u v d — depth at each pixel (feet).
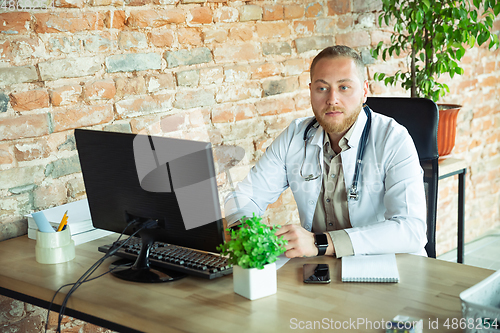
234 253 3.78
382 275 4.00
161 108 6.66
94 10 5.90
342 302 3.59
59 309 3.94
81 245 5.08
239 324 3.31
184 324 3.33
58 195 5.82
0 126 5.27
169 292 3.89
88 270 4.10
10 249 5.05
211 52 7.09
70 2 5.68
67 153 5.84
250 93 7.63
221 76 7.24
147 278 4.10
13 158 5.41
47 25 5.52
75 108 5.84
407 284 3.88
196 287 3.97
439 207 10.64
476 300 3.09
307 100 8.42
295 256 4.46
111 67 6.11
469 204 11.51
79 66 5.83
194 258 4.35
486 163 11.81
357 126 5.42
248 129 7.69
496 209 12.36
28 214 5.56
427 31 8.55
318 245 4.49
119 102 6.23
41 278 4.25
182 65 6.82
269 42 7.75
